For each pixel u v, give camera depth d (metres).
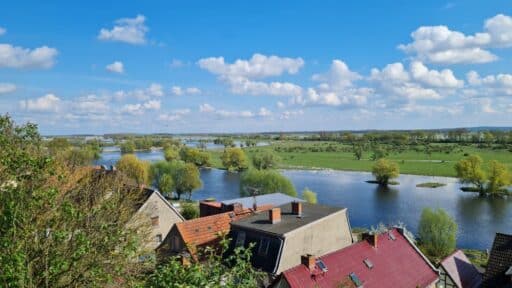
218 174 148.88
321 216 37.97
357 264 31.20
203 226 41.00
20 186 11.58
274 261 32.34
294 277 26.78
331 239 38.78
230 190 114.94
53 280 11.04
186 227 39.94
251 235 35.16
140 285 11.62
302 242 34.69
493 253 33.34
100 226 13.34
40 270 10.93
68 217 12.28
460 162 109.75
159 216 49.44
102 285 12.03
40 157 13.24
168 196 111.06
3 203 11.13
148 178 111.50
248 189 87.44
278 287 26.97
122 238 13.62
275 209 36.00
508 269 29.86
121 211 16.59
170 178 105.38
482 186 106.56
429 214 54.88
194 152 168.88
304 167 169.88
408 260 35.28
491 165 105.38
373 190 112.19
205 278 11.18
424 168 154.62
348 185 122.00
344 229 41.00
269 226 35.12
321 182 128.62
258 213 40.44
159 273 11.26
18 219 10.70
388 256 34.28
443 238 53.28
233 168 156.88
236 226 36.41
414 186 119.25
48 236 11.53
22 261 9.71
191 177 105.56
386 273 32.09
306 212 39.66
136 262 14.99
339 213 40.25
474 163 107.06
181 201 100.06
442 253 53.22
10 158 12.47
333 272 29.08
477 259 53.16
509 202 93.62
